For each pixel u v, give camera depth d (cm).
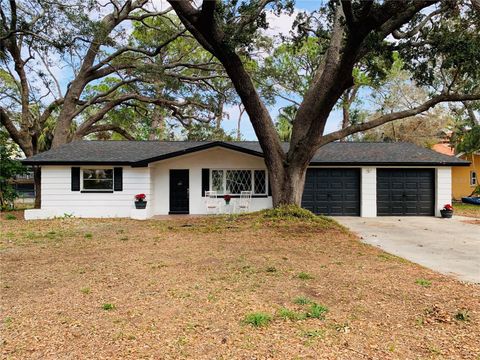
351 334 365
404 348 335
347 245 867
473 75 1092
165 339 357
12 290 520
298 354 324
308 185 1559
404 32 1192
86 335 368
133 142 1809
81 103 2222
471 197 2256
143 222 1302
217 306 445
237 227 1109
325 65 1249
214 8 988
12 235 1012
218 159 1566
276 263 670
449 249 841
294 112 1989
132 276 587
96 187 1504
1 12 1655
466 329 376
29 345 347
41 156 1516
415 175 1559
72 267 650
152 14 2075
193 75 2434
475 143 2278
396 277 582
